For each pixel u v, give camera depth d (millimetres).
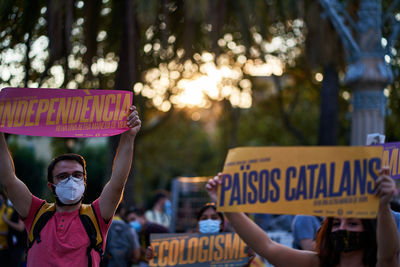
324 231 2982
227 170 2803
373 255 2807
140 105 16109
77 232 3602
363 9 9375
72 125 3590
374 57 9266
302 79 20797
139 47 11695
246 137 27422
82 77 11445
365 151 2678
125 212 9320
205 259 5176
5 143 3672
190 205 10289
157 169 38500
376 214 2627
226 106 20156
